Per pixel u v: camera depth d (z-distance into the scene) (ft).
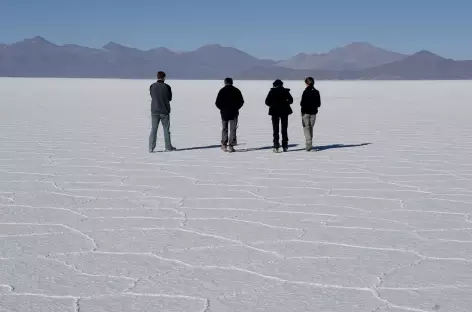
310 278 15.07
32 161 37.14
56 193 26.78
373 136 53.67
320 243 18.38
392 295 13.84
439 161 37.04
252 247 17.94
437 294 13.91
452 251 17.51
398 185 28.73
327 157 39.34
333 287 14.40
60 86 249.96
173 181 30.04
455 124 66.33
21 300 13.58
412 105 108.27
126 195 26.35
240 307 13.14
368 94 168.55
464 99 133.90
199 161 37.63
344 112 88.94
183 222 21.22
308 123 42.42
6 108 95.09
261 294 13.96
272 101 41.78
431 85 298.56
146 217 22.04
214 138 52.70
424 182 29.55
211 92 186.80
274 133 42.09
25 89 201.57
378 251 17.49
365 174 32.12
